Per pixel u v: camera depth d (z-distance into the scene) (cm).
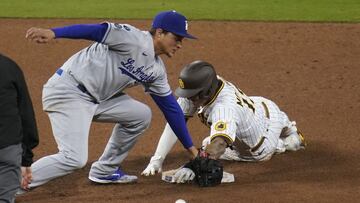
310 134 2802
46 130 2872
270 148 2439
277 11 5059
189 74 2183
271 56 3938
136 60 2041
